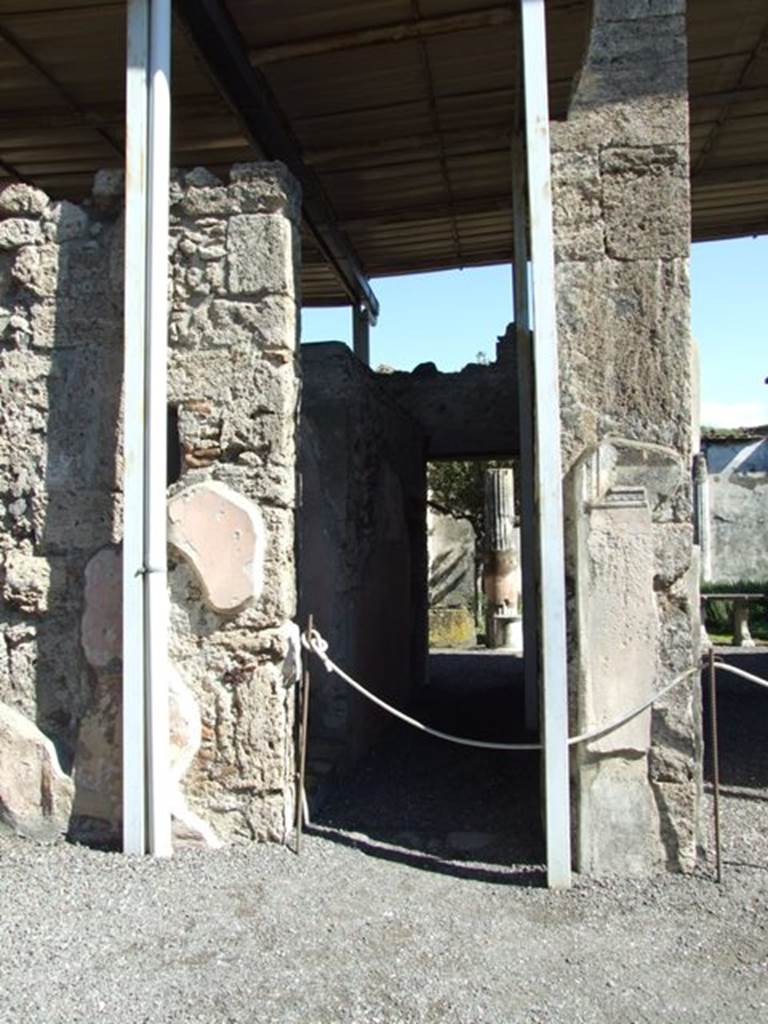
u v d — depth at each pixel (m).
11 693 4.30
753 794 5.01
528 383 6.26
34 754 4.22
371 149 6.75
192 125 6.48
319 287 9.35
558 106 6.64
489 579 12.70
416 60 5.64
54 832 4.20
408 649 7.54
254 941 3.26
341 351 5.57
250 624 4.14
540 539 3.83
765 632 14.39
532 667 6.53
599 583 3.86
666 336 3.93
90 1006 2.84
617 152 4.00
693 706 3.88
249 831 4.13
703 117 6.61
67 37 5.30
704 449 19.38
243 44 5.35
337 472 5.54
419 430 8.04
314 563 5.49
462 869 3.94
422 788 5.15
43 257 4.38
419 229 8.28
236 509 4.13
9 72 5.70
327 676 5.48
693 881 3.76
